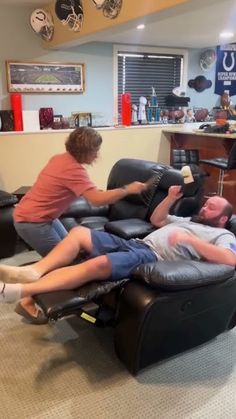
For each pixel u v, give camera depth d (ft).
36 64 15.28
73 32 12.33
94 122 17.10
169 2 8.23
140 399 5.64
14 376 6.07
